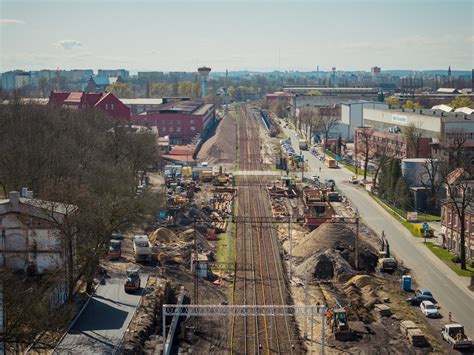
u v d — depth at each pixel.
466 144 175.50
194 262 103.75
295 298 94.81
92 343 72.56
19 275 89.31
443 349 77.31
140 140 164.38
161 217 135.00
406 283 98.56
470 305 92.44
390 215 146.25
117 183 115.25
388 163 160.00
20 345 68.69
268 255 115.69
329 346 78.00
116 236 117.88
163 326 71.38
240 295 94.94
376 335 81.19
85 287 90.88
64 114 177.50
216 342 78.69
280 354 75.31
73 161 128.88
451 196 117.38
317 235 117.06
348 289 97.50
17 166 116.19
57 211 89.00
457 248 115.81
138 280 90.44
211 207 153.12
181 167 198.50
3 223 89.56
